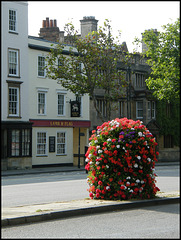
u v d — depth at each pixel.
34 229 9.49
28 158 37.03
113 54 34.25
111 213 11.64
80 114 42.56
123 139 13.36
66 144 41.16
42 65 39.19
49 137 39.47
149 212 11.77
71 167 39.72
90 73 35.53
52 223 10.21
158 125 50.31
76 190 18.80
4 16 35.59
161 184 21.33
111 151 13.30
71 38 33.78
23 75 37.22
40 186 20.91
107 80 33.97
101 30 33.81
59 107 40.72
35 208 11.88
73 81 33.72
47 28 46.75
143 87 49.16
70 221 10.46
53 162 39.75
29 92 37.75
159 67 27.84
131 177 13.33
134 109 49.44
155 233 8.98
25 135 36.97
